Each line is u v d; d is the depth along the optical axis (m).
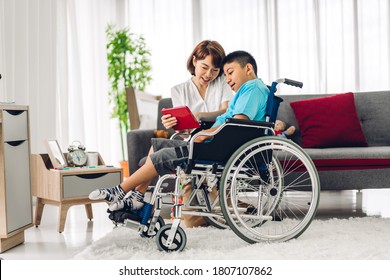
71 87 4.57
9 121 2.38
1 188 2.29
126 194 2.24
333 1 5.47
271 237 2.24
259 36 5.55
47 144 2.94
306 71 5.51
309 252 2.05
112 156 5.65
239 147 2.24
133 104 3.93
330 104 3.40
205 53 2.94
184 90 3.10
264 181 2.32
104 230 2.77
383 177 2.87
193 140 2.16
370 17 5.41
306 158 2.29
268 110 2.33
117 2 5.71
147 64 5.64
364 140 3.35
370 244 2.17
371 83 5.42
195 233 2.48
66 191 2.72
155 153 2.22
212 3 5.62
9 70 3.66
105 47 5.27
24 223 2.49
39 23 4.09
